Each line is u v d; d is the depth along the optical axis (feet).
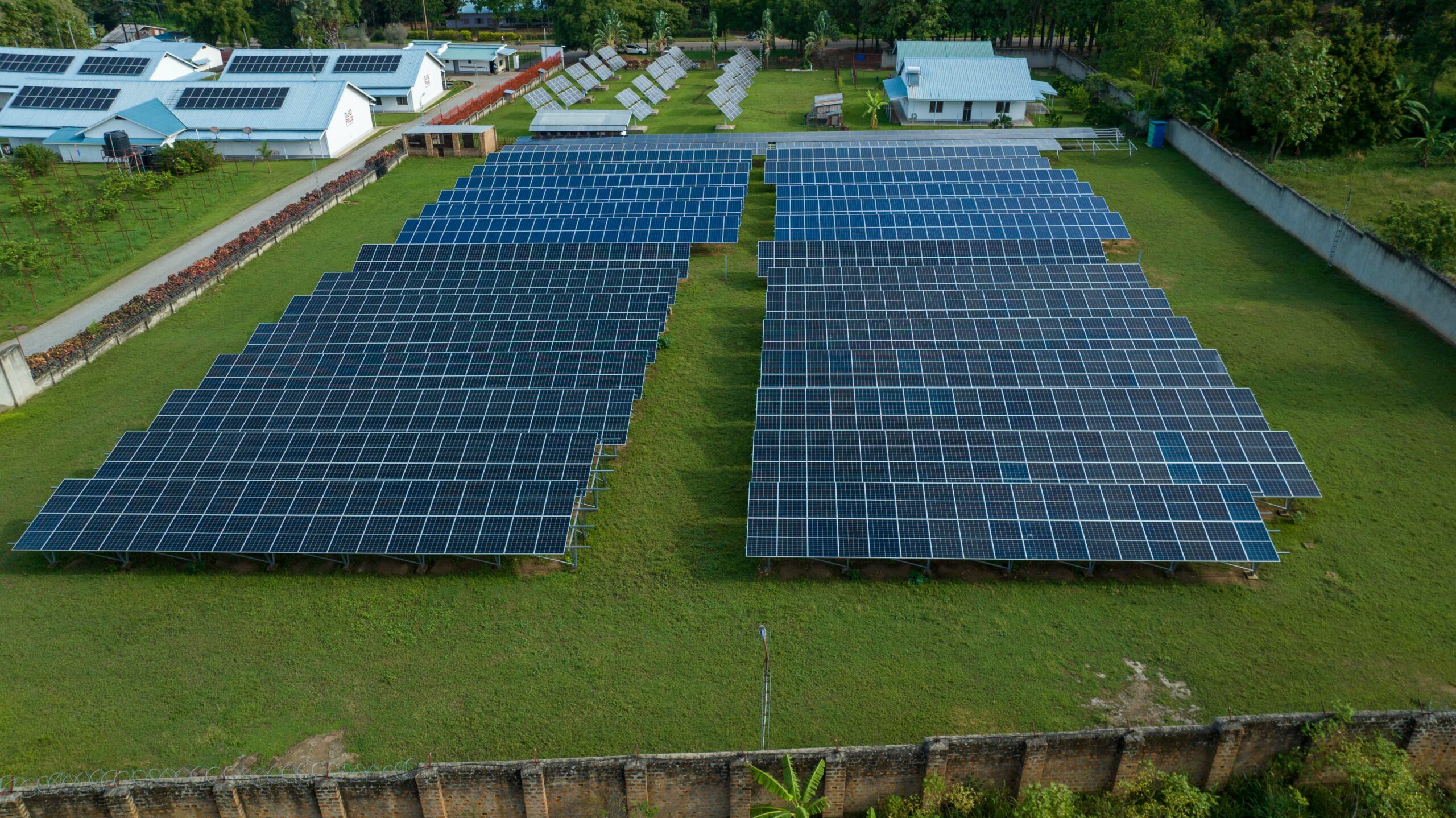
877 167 290.76
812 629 121.80
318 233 258.78
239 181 305.12
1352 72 287.69
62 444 164.86
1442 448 153.07
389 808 95.25
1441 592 124.26
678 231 242.17
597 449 153.69
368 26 609.42
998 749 94.63
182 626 124.06
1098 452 141.90
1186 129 308.19
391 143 351.87
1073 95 381.19
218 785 92.99
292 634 122.62
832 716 109.50
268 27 531.50
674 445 160.66
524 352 179.32
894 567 131.34
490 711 111.04
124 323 199.62
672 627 122.93
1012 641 119.24
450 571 132.98
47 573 133.08
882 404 155.74
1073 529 127.44
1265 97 275.80
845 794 96.68
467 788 94.43
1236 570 129.29
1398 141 294.05
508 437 148.56
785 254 225.35
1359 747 92.58
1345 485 145.07
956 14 477.77
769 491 134.10
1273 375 175.73
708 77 478.59
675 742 106.93
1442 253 193.06
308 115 334.24
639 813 95.66
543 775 93.35
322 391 164.96
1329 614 121.60
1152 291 196.03
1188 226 249.34
